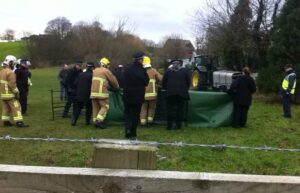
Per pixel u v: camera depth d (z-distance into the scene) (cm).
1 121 1481
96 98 1305
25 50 8056
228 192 423
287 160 961
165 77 1291
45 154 966
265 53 2825
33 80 4694
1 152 985
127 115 1156
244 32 2867
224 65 3167
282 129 1373
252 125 1432
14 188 432
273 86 2152
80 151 987
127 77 1135
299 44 2078
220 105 1373
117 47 6575
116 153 438
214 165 904
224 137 1197
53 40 7706
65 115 1564
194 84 2939
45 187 430
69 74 1527
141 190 424
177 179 422
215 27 3127
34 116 1611
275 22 2230
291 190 422
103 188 425
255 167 902
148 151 438
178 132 1254
